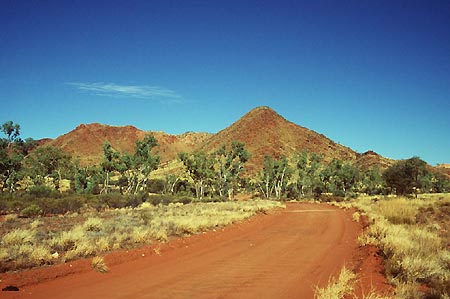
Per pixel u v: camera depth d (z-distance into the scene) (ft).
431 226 71.15
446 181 333.01
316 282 32.12
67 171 271.08
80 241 43.50
